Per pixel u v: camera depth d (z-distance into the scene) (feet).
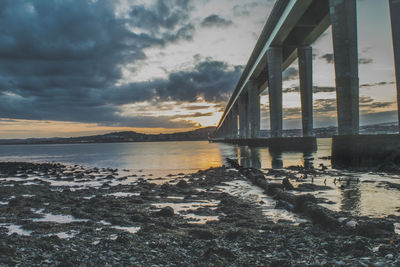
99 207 42.37
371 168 83.76
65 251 22.24
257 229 28.45
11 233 29.35
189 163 145.89
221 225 30.55
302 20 176.04
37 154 350.84
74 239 26.12
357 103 99.30
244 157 167.12
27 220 34.73
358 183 57.77
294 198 40.01
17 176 106.32
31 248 22.90
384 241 21.63
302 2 146.82
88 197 54.49
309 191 50.21
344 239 22.34
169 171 107.55
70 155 297.12
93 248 23.03
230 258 19.76
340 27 99.25
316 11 172.45
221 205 42.98
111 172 110.11
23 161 219.00
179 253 21.44
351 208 36.52
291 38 199.41
